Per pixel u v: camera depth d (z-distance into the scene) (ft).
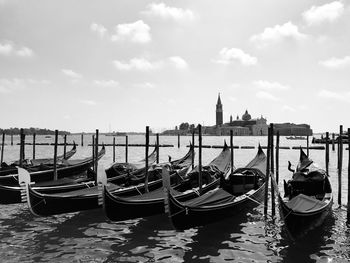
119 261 34.27
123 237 41.32
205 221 41.47
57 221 47.85
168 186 38.50
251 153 201.16
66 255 35.78
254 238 40.52
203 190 54.60
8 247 37.96
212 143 390.01
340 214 49.73
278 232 42.60
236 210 46.14
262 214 50.37
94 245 38.65
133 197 45.65
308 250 36.65
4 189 49.75
